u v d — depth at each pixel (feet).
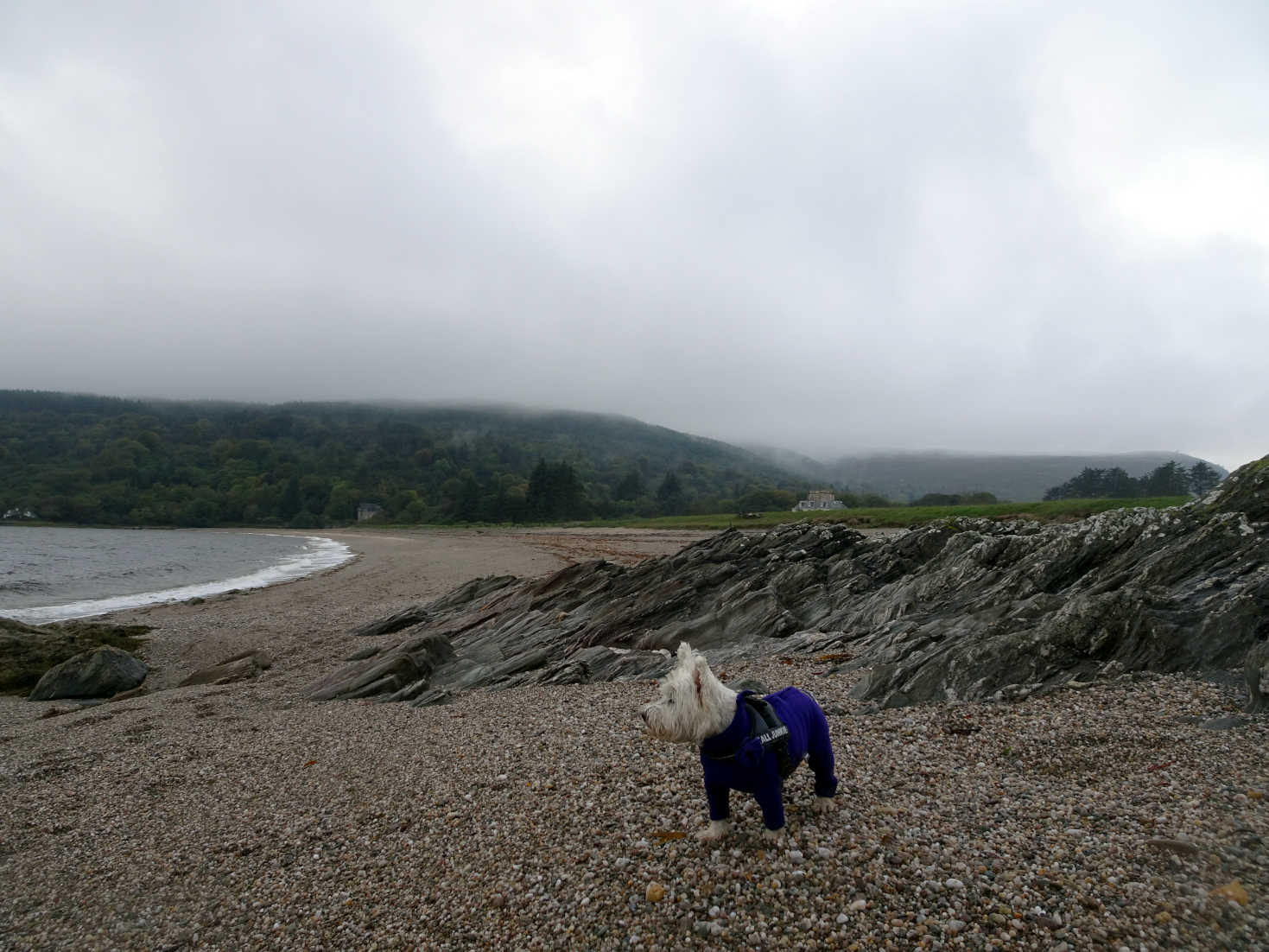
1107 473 479.41
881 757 21.94
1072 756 20.49
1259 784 16.93
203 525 512.22
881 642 38.99
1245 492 35.06
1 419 615.57
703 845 17.11
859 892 14.53
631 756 24.38
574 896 16.07
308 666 60.18
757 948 13.44
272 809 24.86
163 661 65.72
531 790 22.57
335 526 517.55
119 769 31.50
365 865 19.51
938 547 57.52
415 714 37.68
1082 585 36.78
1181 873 13.76
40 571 169.78
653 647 51.11
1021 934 12.76
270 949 16.25
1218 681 24.18
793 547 69.00
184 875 20.42
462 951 14.94
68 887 20.44
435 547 259.39
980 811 17.48
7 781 30.94
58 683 54.75
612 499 585.63
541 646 57.52
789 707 17.35
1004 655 28.30
